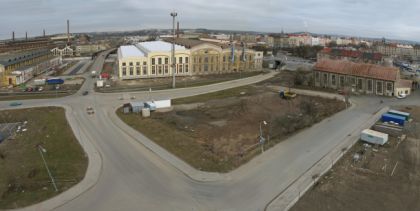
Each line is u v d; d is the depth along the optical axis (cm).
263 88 11362
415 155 5541
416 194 4266
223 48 14875
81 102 9206
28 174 4788
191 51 14150
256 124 7175
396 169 5012
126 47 17212
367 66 10875
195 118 7700
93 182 4503
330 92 10750
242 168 4934
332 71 11294
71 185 4428
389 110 8269
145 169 4912
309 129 6825
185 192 4241
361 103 9250
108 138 6288
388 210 3888
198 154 5422
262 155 5434
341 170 4938
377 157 5450
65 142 6100
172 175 4712
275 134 6406
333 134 6494
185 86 11669
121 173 4784
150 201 4028
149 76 13638
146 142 6019
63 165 5084
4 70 12131
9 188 4372
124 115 7850
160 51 13662
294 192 4234
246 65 15588
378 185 4497
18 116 8006
